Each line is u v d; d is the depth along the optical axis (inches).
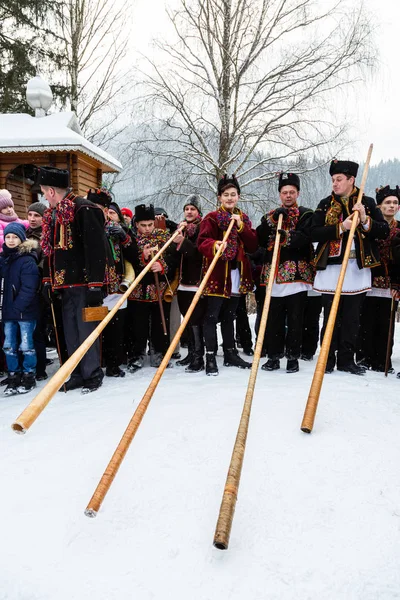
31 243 180.1
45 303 188.5
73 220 162.4
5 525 81.4
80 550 74.2
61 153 305.7
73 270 163.3
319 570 68.4
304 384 142.1
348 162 159.8
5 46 569.9
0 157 311.9
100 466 98.5
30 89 335.3
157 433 110.3
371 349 190.2
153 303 196.2
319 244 165.2
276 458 96.0
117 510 83.4
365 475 90.1
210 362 167.6
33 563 71.9
